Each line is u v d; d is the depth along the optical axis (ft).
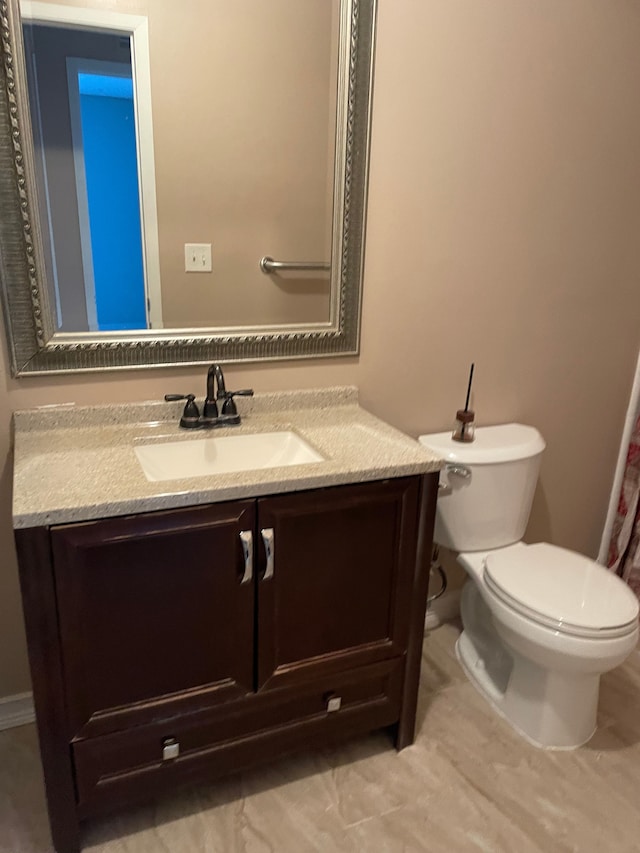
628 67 6.33
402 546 4.94
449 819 4.99
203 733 4.73
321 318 5.81
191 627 4.39
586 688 5.64
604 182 6.65
